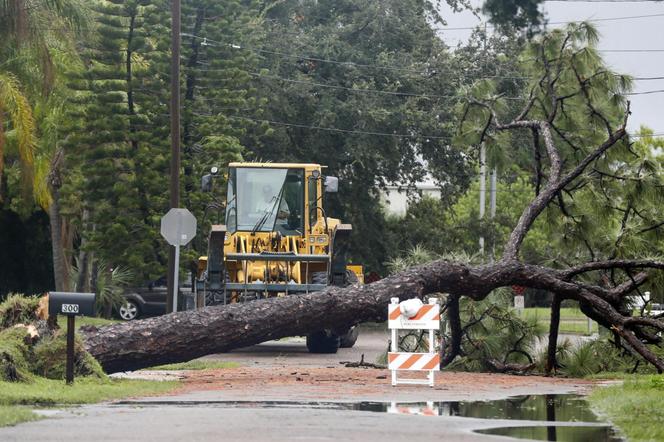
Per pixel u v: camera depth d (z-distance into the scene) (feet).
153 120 202.39
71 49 189.16
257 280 136.56
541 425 61.36
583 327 218.38
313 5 272.51
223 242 134.41
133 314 214.48
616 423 61.93
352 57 253.44
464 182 262.47
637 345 100.27
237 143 206.39
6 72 177.27
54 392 73.36
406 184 266.57
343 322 99.35
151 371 107.45
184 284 200.44
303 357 139.64
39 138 201.26
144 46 200.44
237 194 147.13
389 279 101.86
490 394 82.23
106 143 199.72
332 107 246.06
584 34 113.39
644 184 109.19
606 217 111.86
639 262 102.83
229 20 211.00
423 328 87.66
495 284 105.60
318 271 141.18
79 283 213.87
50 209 212.64
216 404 71.87
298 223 146.82
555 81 116.06
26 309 83.71
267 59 246.47
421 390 84.53
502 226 274.36
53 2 179.11
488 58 257.34
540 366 109.29
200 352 92.32
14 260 237.66
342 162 255.91
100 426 57.52
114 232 197.57
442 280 103.55
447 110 251.80
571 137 115.96
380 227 263.49
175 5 152.87
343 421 61.21
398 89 255.29
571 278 107.04
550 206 113.60
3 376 76.23
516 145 248.52
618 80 114.11
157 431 55.72
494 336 109.91
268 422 60.18
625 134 111.86
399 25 260.21
